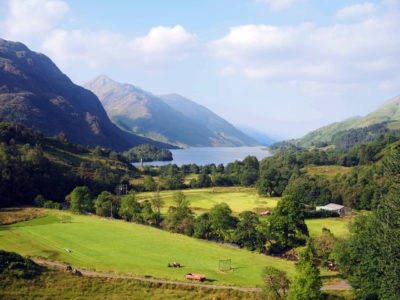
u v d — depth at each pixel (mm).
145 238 94438
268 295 54250
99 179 186250
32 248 80375
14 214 117750
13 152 170125
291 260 80000
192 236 99750
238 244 92312
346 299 56062
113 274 64438
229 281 62938
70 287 56219
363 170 171625
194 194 183000
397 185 77000
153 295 55625
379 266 53562
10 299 49969
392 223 56594
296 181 179625
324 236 78750
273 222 90438
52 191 159750
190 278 63344
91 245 85438
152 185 197875
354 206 155375
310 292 49031
